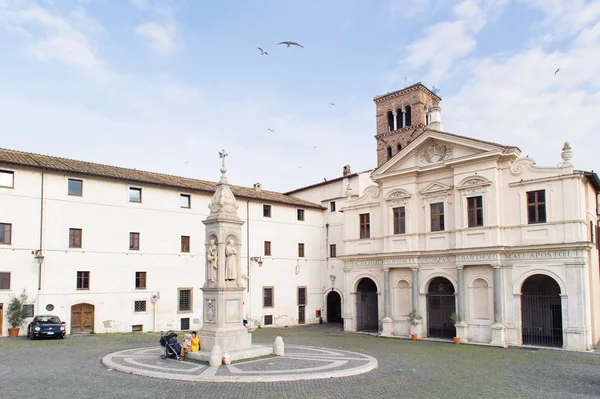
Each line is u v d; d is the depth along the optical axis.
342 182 52.62
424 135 37.53
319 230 53.47
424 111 58.81
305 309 50.69
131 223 38.88
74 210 36.06
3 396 15.12
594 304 32.22
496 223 32.97
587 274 30.12
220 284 22.70
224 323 22.58
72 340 31.19
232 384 17.09
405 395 16.12
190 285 41.81
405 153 38.91
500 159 33.59
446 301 39.84
